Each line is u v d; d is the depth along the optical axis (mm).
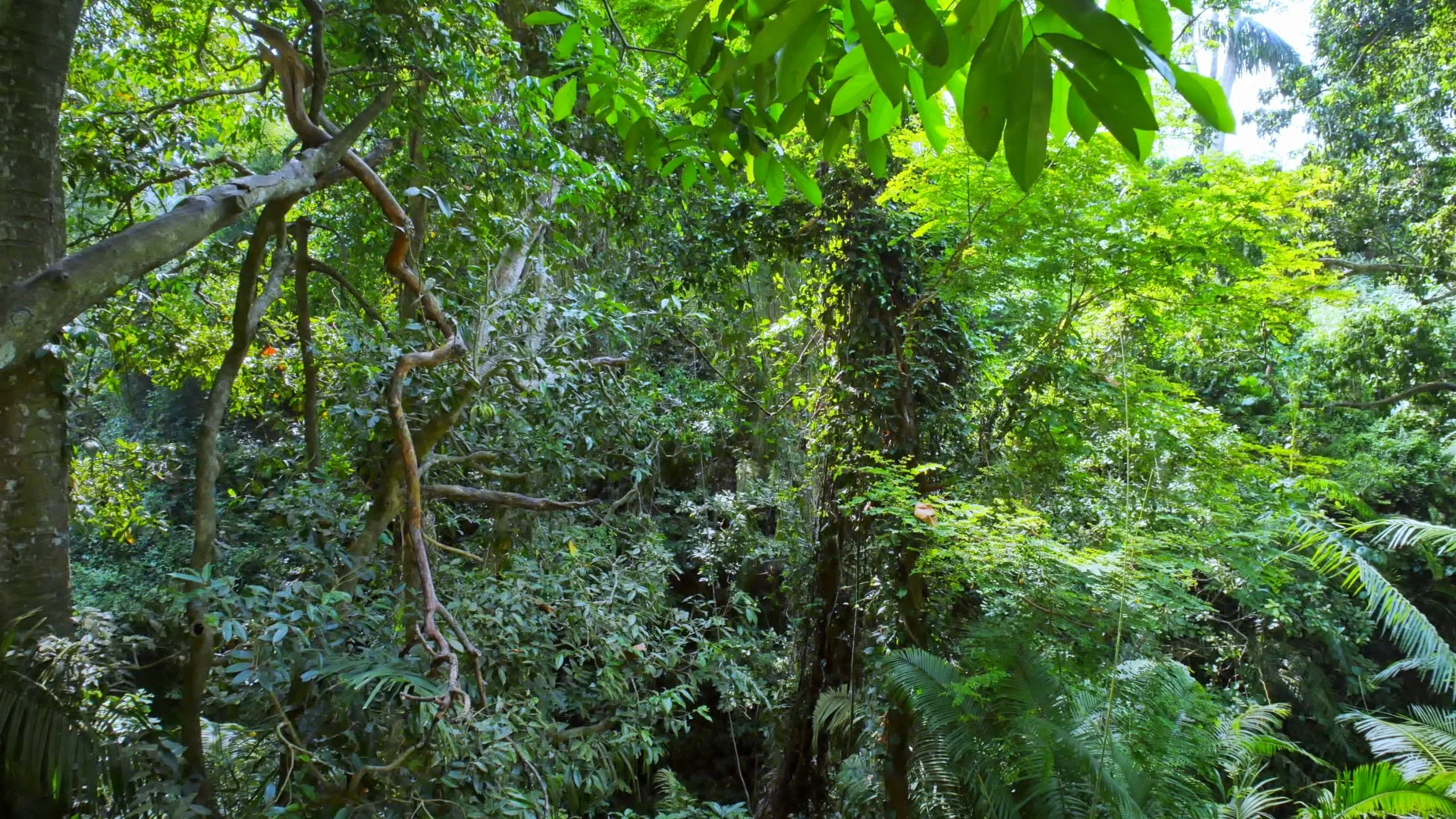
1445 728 4352
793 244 4707
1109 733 3119
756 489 7133
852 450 4129
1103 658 3312
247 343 2189
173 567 7297
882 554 3893
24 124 1641
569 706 3320
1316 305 7234
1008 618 3414
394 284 3955
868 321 4133
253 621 1868
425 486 2666
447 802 2041
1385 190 7715
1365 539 6879
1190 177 3689
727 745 7555
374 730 2180
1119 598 3133
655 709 3484
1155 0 719
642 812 5754
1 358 1251
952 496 3902
